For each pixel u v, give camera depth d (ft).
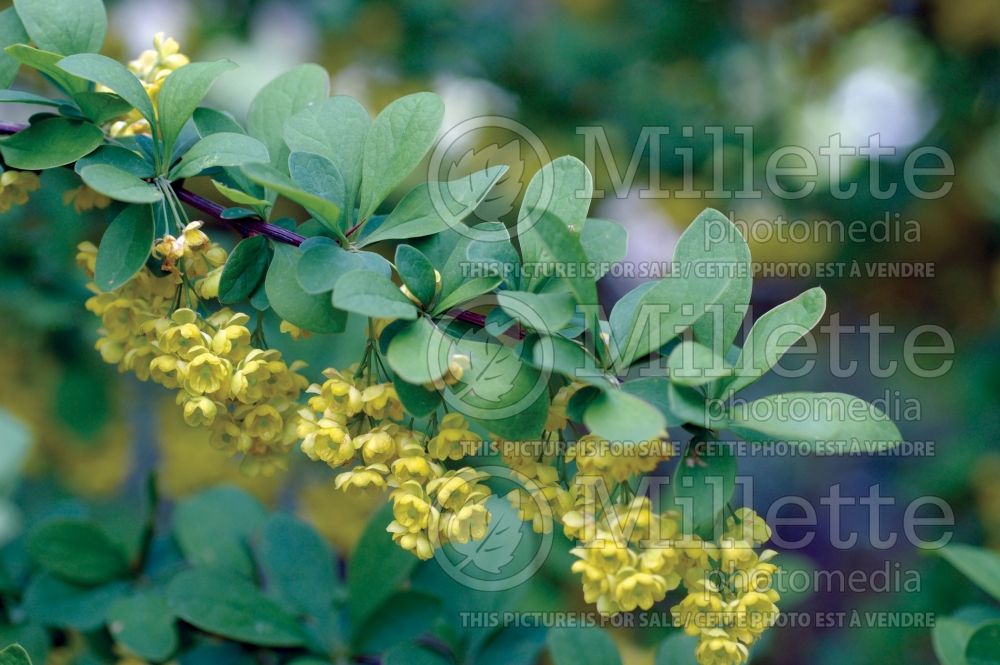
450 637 1.47
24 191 1.40
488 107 2.66
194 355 1.33
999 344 2.57
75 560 1.51
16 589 1.53
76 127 1.37
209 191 1.86
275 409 1.34
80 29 1.40
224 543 1.55
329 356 1.73
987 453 2.42
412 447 1.31
